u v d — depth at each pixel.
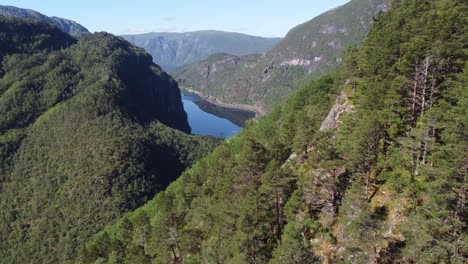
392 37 53.94
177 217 70.44
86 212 157.75
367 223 34.53
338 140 50.62
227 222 51.41
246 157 53.47
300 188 47.12
